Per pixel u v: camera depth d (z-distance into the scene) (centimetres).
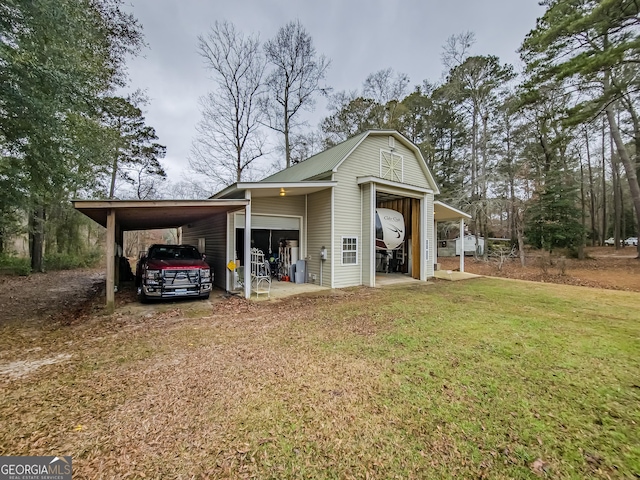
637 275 1244
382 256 1461
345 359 392
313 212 1087
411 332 504
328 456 218
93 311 688
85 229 1869
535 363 376
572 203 1738
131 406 285
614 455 217
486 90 1980
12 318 654
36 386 327
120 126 1758
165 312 665
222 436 240
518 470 203
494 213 2052
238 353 417
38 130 587
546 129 1736
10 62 491
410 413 270
